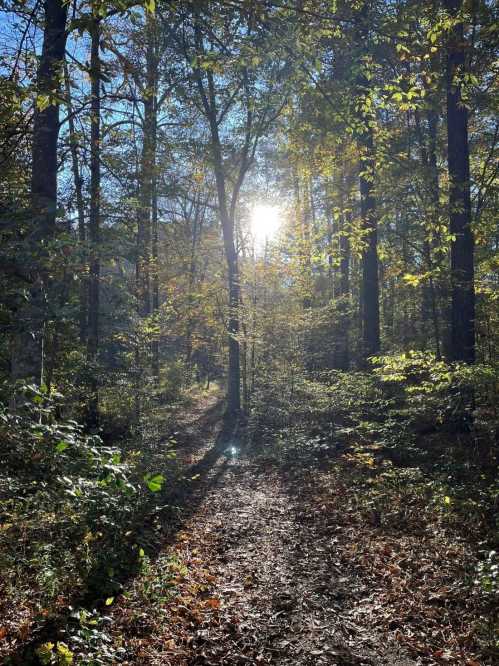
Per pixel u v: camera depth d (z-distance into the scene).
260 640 4.92
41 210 5.25
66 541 6.08
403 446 10.84
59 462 3.66
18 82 6.20
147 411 14.06
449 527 7.27
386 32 7.54
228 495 10.69
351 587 6.06
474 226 10.79
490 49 10.03
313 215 24.34
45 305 4.97
